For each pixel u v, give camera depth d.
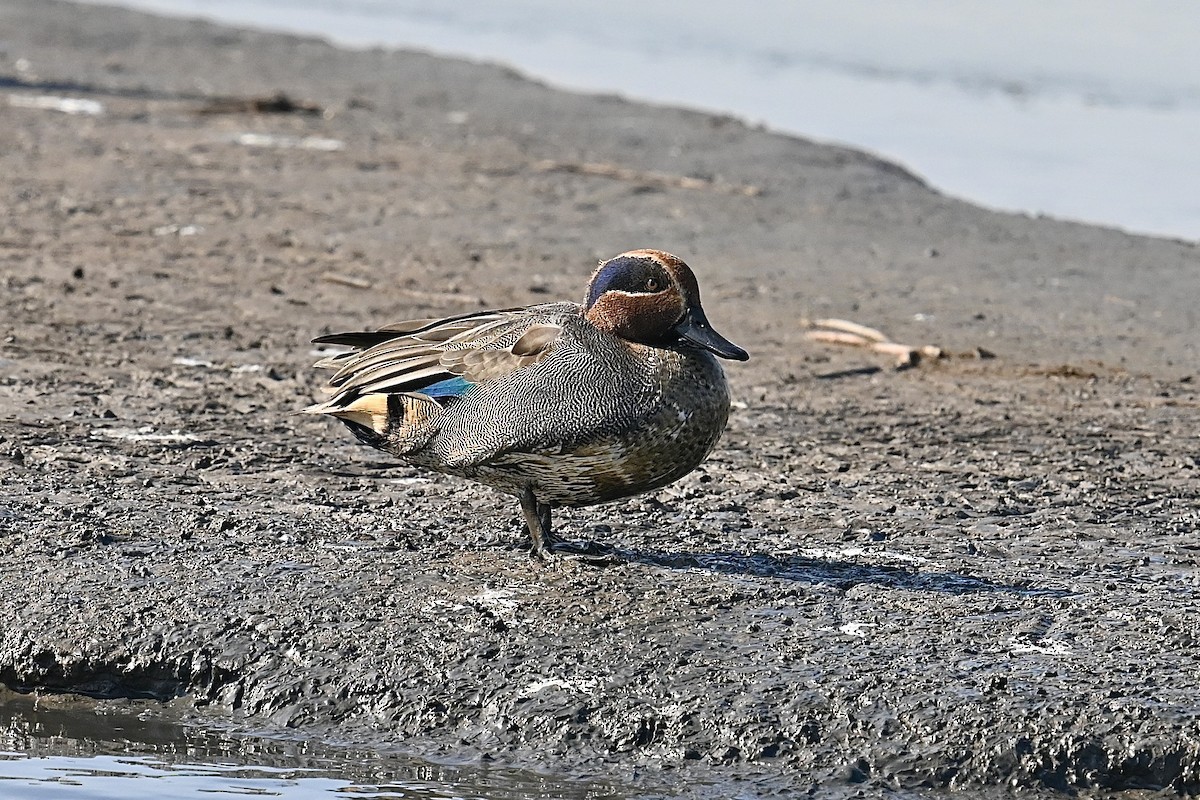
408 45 42.19
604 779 8.80
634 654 9.60
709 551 11.19
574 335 10.16
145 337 16.80
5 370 15.24
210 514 11.60
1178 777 8.79
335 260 20.77
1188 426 15.02
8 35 37.28
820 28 42.38
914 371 16.89
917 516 12.11
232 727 9.39
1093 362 17.47
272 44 38.59
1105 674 9.41
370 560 10.80
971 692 9.20
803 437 14.26
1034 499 12.59
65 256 20.22
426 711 9.30
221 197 23.94
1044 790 8.76
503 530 11.41
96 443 13.21
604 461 10.15
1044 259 22.31
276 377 15.51
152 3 48.81
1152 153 30.42
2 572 10.52
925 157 29.84
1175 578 10.91
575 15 45.41
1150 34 40.94
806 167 27.53
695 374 10.16
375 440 10.73
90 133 27.92
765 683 9.30
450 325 10.66
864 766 8.82
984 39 40.50
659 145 28.91
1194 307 20.05
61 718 9.52
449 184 25.41
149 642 9.82
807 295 20.12
